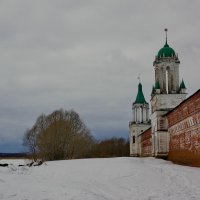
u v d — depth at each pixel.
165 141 67.62
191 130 47.00
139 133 121.00
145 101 124.06
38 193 20.61
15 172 38.41
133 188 23.52
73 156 83.94
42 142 79.62
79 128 90.12
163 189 22.78
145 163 50.41
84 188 23.81
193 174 31.91
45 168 43.31
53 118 87.88
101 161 53.91
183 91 70.94
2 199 18.16
